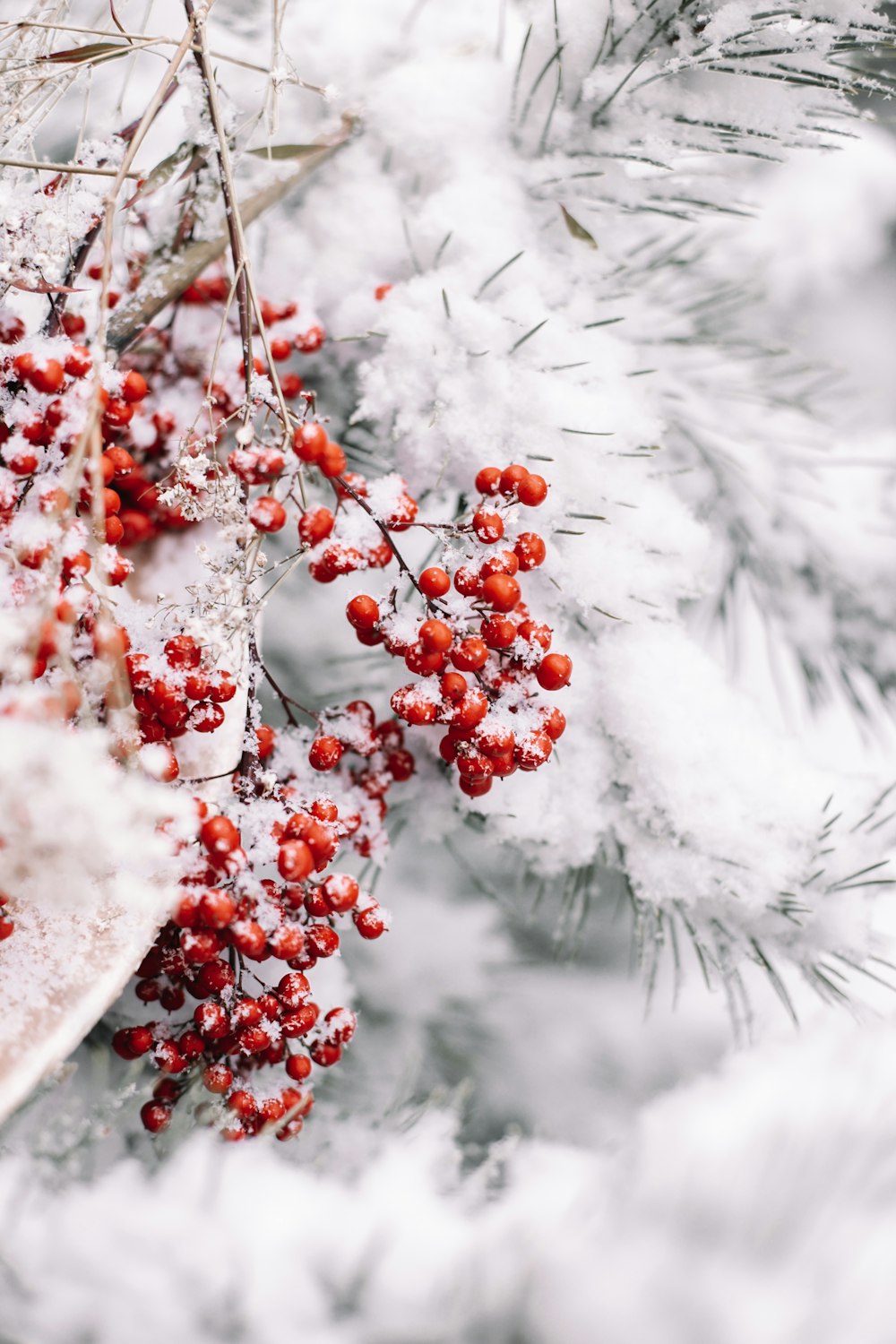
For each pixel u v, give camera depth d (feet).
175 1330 2.13
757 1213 2.24
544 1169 2.44
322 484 2.50
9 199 2.22
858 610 2.74
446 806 2.54
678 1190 2.26
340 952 2.66
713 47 2.35
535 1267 2.20
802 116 2.40
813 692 2.79
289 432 2.23
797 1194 2.26
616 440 2.42
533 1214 2.27
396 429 2.41
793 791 2.45
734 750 2.45
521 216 2.47
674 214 2.46
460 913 2.81
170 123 2.59
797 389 2.72
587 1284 2.20
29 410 2.21
